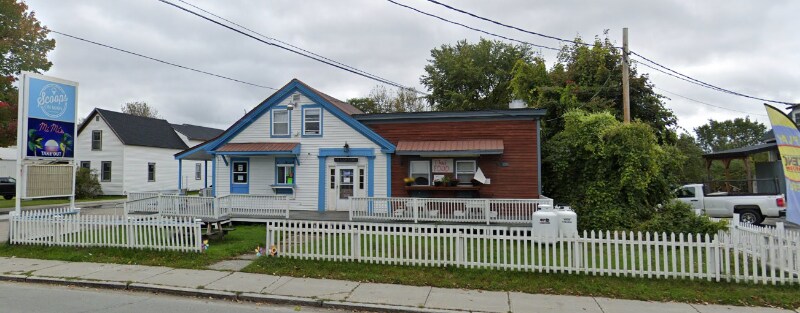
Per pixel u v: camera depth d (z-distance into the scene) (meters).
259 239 12.31
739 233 9.15
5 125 22.69
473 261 8.74
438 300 7.09
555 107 22.06
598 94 22.64
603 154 14.74
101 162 33.22
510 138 17.33
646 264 9.00
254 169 18.38
